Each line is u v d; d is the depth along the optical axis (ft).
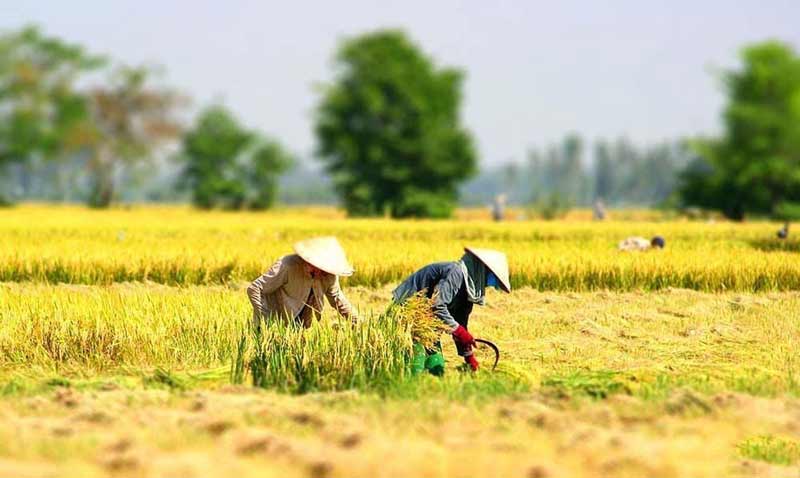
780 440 76.28
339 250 90.38
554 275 173.88
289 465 58.54
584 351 116.57
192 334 105.40
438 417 72.64
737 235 291.17
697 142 649.61
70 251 194.18
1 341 103.55
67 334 104.17
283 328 92.48
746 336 128.98
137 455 58.49
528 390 87.97
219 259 182.91
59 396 78.95
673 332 132.46
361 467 58.23
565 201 626.23
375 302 155.63
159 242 225.76
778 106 636.07
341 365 90.68
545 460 61.52
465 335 92.43
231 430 65.51
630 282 174.60
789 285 176.14
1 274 179.11
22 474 54.34
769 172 615.98
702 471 64.03
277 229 307.58
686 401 80.94
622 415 77.82
